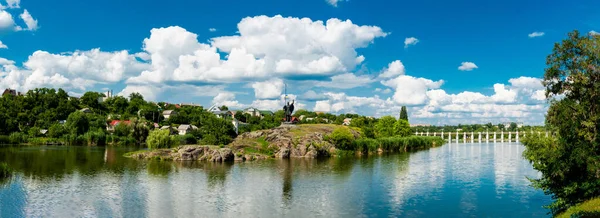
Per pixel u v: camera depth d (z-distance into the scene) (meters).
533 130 51.56
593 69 43.03
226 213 51.03
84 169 86.56
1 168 73.12
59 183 68.69
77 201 56.03
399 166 98.19
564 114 45.28
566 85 45.50
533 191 65.12
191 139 173.50
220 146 117.94
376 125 199.62
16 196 58.47
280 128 140.75
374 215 50.72
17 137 167.00
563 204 48.12
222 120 135.25
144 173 82.06
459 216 50.50
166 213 50.66
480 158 121.50
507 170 90.94
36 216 48.56
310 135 130.12
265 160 111.56
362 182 73.31
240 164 100.62
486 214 51.41
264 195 61.50
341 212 52.00
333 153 127.75
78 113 182.88
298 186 69.00
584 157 43.41
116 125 192.50
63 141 170.25
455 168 94.56
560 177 47.38
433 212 52.22
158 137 132.62
